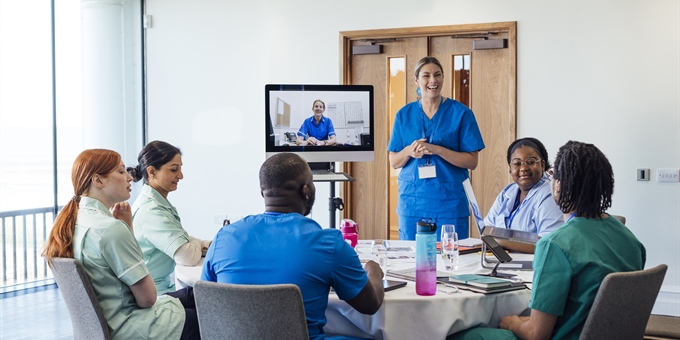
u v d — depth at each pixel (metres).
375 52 5.68
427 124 4.04
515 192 3.38
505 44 5.31
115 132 6.58
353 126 3.75
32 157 6.07
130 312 2.36
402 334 2.27
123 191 2.46
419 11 5.48
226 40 6.42
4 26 5.82
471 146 3.97
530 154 3.25
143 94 6.75
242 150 6.40
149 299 2.37
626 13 4.95
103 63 6.49
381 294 2.21
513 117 5.26
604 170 2.22
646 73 4.91
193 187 6.61
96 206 2.40
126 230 2.35
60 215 2.37
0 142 5.90
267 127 3.70
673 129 4.86
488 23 5.29
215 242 2.18
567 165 2.24
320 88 3.72
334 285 2.10
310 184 2.20
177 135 6.65
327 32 5.77
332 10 5.74
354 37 5.70
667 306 4.87
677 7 4.81
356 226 3.16
